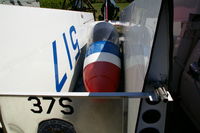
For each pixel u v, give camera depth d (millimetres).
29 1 3695
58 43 2346
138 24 1660
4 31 1394
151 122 1117
